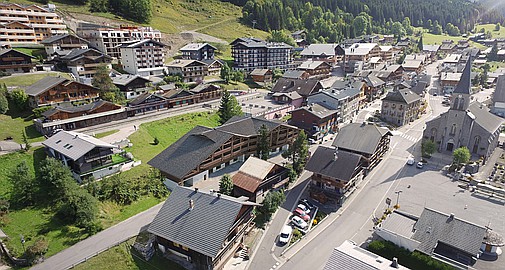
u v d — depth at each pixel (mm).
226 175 52375
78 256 38938
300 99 107875
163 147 69375
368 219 52000
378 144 64500
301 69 145000
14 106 73000
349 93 100562
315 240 47000
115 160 58406
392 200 57250
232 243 40625
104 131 70625
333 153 56906
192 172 55438
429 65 194875
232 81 132750
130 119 79438
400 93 98875
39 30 123688
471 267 38688
